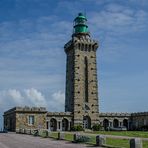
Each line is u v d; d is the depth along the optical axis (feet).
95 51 442.50
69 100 438.40
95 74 436.76
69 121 418.51
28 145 157.38
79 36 452.35
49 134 241.14
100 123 443.73
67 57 462.19
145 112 437.17
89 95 429.38
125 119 459.32
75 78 426.51
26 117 394.11
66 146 150.41
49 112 413.39
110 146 144.56
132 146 121.08
